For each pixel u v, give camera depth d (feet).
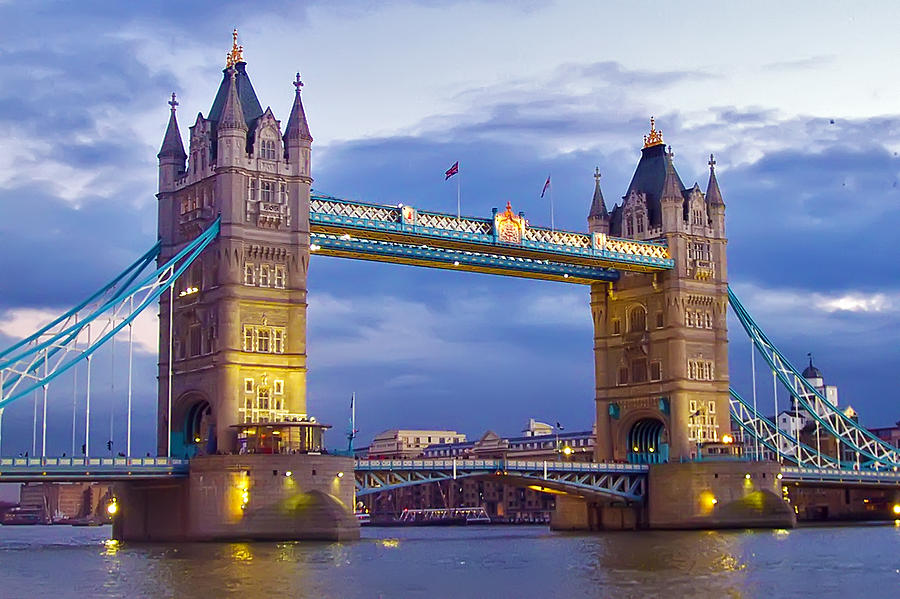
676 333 553.64
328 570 304.71
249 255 440.45
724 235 580.30
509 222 501.15
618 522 565.53
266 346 440.86
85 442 406.00
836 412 615.16
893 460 634.43
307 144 456.45
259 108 467.52
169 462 421.18
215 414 433.48
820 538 449.48
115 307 416.26
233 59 470.39
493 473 498.28
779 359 598.34
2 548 444.55
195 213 448.24
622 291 579.07
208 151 449.89
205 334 442.91
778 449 597.52
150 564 322.55
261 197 445.78
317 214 455.63
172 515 436.76
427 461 479.41
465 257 515.09
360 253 481.05
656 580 279.90
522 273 546.26
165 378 462.19
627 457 573.33
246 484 409.28
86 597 245.24
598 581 279.08
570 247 520.42
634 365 572.92
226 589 258.16
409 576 292.40
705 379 562.25
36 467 391.86
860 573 295.48
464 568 317.22
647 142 591.37
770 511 536.83
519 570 311.68
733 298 582.76
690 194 572.51
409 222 473.67
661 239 563.89
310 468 417.28
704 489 529.86
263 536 408.87
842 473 593.83
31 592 256.11
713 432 561.43
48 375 398.62
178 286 458.91
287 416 438.40
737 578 283.18
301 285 449.06
